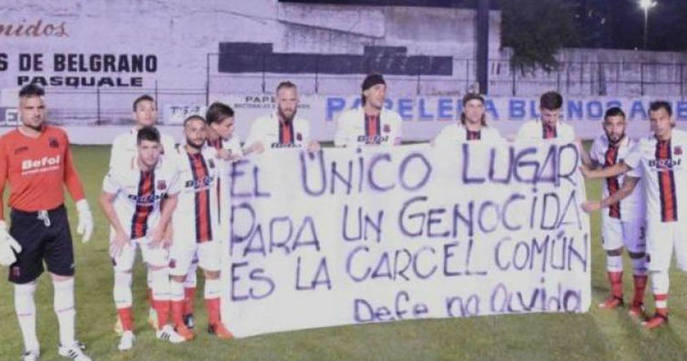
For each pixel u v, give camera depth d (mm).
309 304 5082
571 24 33344
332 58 30531
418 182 5250
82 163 18906
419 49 31500
